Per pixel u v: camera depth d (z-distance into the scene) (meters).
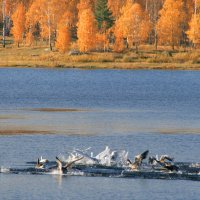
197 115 168.50
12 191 88.44
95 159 103.56
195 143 123.12
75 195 86.75
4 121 151.00
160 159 101.81
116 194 87.50
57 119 156.12
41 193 87.81
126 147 118.94
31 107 183.00
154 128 142.00
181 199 85.75
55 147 117.81
